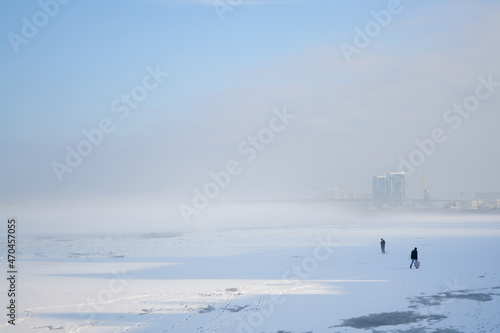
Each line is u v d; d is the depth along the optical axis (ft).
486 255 156.56
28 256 184.55
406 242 220.23
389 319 73.82
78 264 152.66
